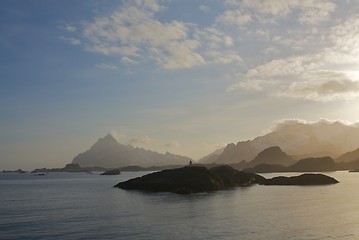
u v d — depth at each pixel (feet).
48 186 601.21
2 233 176.65
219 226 185.06
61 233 174.50
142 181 469.16
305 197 332.80
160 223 195.93
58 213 243.60
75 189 504.02
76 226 191.83
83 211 251.60
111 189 472.03
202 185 422.00
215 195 357.41
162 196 351.25
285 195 354.74
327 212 233.14
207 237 161.38
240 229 177.17
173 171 466.29
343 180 634.43
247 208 253.65
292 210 243.19
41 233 175.32
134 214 231.30
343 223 192.34
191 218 210.59
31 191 477.77
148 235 166.91
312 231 172.24
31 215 235.20
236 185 507.71
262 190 424.46
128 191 426.51
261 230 174.60
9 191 482.28
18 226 194.18
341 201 297.33
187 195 359.66
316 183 531.91
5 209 270.46
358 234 165.99
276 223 192.44
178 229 178.81
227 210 243.60
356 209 247.29
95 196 373.61
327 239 157.07
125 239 160.56
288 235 164.14
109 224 195.93
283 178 552.41
